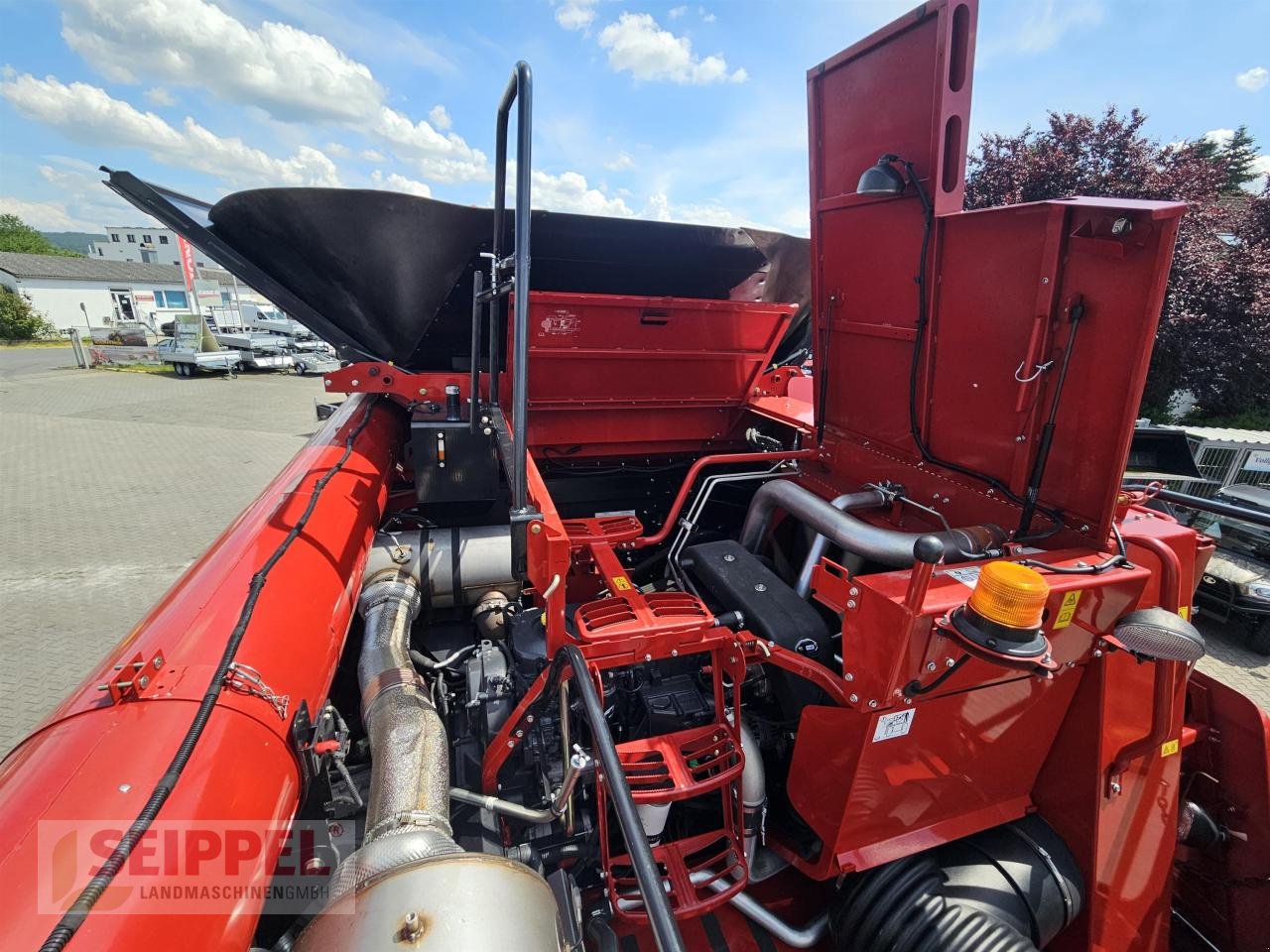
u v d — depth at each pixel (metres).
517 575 1.76
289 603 1.80
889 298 2.53
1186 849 2.48
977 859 2.05
